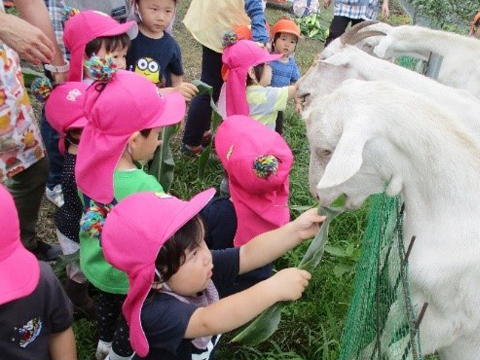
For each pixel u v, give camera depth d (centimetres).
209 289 210
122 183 248
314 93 393
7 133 280
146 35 380
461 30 739
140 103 245
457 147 210
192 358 203
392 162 214
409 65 518
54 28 355
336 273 338
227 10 446
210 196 189
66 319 199
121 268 182
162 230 175
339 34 733
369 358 211
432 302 229
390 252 211
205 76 479
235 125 275
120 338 229
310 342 306
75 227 292
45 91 290
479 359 242
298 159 510
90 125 249
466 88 410
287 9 1059
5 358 177
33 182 314
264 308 190
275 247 227
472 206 212
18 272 163
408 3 870
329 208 232
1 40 261
